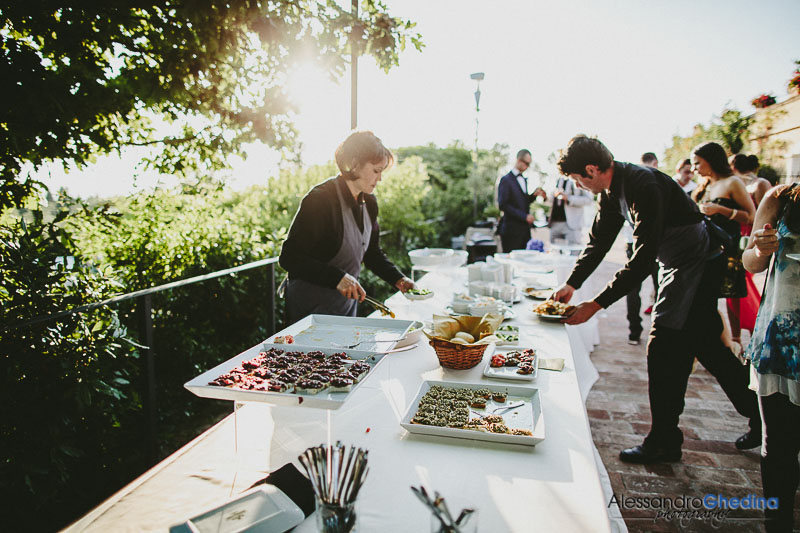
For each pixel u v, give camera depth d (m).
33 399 2.15
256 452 1.29
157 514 1.03
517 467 1.17
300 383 1.31
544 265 4.23
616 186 2.39
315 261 2.15
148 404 2.43
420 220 7.68
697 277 2.39
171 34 2.28
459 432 1.30
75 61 2.21
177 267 3.42
